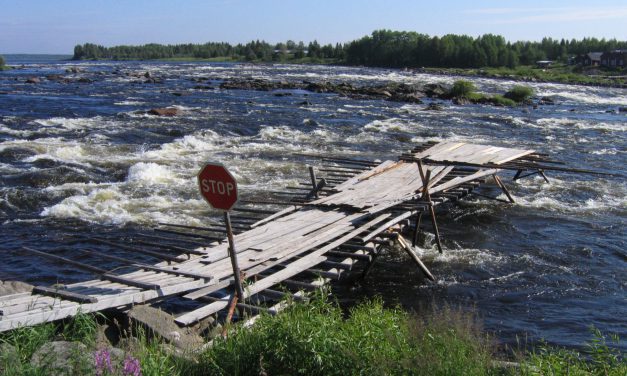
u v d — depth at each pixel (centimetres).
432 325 665
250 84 6238
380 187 1574
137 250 1073
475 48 14162
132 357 555
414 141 2988
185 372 587
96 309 755
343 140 2903
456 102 5150
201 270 938
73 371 527
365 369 579
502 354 856
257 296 912
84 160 2169
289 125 3284
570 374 666
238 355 594
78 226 1514
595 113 4597
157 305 1023
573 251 1447
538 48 17400
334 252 1123
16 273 1206
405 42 15725
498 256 1401
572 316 1087
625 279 1277
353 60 16825
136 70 9594
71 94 4703
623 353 930
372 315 754
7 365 530
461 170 1908
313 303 729
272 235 1152
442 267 1322
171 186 1898
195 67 11588
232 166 2211
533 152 2111
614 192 2048
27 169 1989
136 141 2608
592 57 13625
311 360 582
